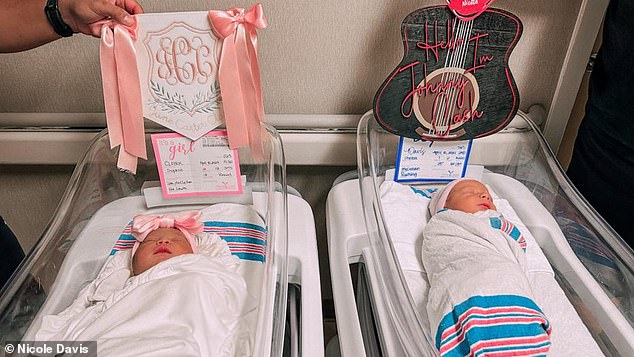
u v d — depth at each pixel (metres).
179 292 0.66
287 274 0.71
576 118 1.02
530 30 0.91
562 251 0.81
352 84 0.96
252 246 0.80
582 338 0.69
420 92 0.81
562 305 0.73
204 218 0.84
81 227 0.81
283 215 0.75
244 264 0.78
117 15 0.67
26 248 1.19
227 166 0.82
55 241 0.75
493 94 0.82
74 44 0.90
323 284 1.20
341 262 0.76
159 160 0.82
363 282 0.80
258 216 0.85
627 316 0.70
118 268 0.77
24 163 0.99
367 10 0.87
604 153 0.78
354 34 0.90
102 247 0.81
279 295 0.66
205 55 0.72
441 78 0.80
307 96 0.97
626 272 0.71
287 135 0.96
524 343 0.63
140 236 0.79
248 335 0.66
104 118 0.96
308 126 0.98
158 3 0.87
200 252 0.79
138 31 0.69
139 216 0.81
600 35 0.92
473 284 0.67
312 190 1.09
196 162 0.82
